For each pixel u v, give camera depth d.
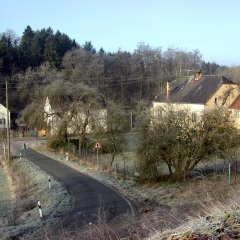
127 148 35.66
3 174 34.47
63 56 98.44
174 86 58.56
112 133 34.44
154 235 6.65
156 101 56.31
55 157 39.47
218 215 6.30
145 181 25.75
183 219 9.80
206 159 24.88
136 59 97.56
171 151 24.67
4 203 24.39
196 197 15.98
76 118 40.03
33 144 51.22
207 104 49.78
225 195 11.54
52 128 44.22
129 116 36.44
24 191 26.70
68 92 43.47
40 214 18.80
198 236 5.79
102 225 12.66
